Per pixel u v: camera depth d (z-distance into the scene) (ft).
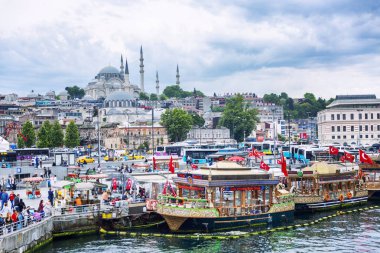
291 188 236.02
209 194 192.65
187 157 420.36
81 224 190.29
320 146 473.67
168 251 167.84
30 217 171.01
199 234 187.73
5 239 146.61
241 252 166.81
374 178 299.58
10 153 360.48
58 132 618.85
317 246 174.60
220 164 203.41
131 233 190.60
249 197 208.74
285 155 474.08
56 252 167.22
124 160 444.55
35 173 313.12
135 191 236.02
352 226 208.03
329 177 249.96
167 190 219.20
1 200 198.59
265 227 201.16
